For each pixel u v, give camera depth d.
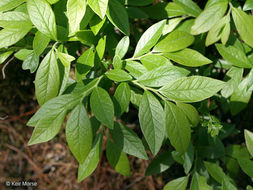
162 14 0.26
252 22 0.22
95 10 0.17
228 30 0.23
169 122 0.19
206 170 0.30
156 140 0.18
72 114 0.18
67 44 0.24
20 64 0.33
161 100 0.22
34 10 0.19
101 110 0.18
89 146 0.18
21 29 0.19
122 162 0.23
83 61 0.20
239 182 0.38
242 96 0.25
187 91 0.19
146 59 0.21
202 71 0.27
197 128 0.29
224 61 0.28
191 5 0.26
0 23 0.19
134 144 0.21
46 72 0.19
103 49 0.21
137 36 0.26
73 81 0.23
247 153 0.30
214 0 0.24
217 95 0.26
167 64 0.21
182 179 0.28
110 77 0.20
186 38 0.22
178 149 0.19
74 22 0.18
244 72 0.31
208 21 0.24
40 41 0.20
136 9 0.25
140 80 0.20
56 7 0.20
